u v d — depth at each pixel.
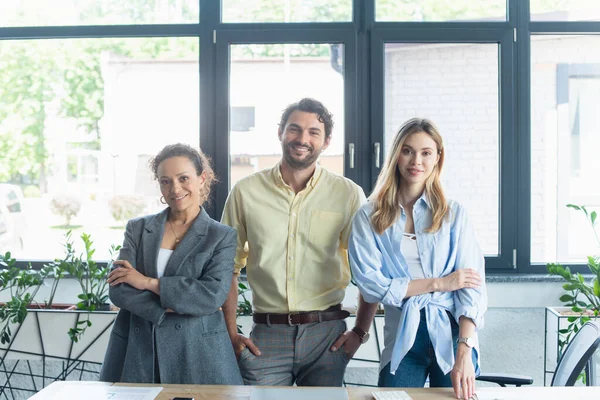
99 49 3.83
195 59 3.80
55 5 3.82
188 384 2.02
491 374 2.29
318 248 2.46
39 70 3.86
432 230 2.21
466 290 2.15
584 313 3.30
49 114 3.87
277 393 1.84
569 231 3.78
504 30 3.70
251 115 3.77
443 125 3.76
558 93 3.77
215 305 2.12
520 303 3.66
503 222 3.73
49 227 3.89
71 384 1.94
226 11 3.77
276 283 2.46
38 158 3.88
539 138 3.77
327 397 1.81
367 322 2.51
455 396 1.83
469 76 3.74
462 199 3.78
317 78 3.75
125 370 2.11
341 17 3.73
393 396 1.81
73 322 3.33
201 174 2.28
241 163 3.78
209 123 3.77
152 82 3.82
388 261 2.24
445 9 3.74
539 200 3.79
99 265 3.79
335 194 2.50
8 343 3.37
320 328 2.46
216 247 2.21
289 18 3.75
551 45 3.76
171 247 2.23
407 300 2.18
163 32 3.77
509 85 3.71
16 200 3.90
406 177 2.24
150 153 3.84
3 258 3.60
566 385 1.89
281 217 2.47
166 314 2.14
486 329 3.71
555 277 3.63
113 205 3.87
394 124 3.76
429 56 3.73
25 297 3.40
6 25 3.84
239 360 2.46
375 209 2.27
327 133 2.46
